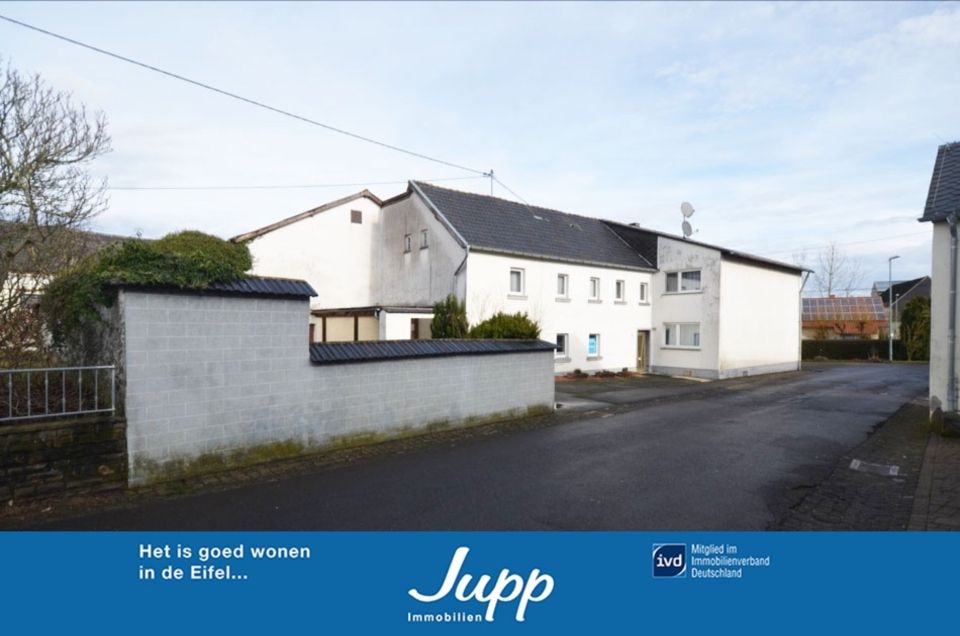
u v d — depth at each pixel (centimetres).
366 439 894
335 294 2327
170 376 679
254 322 760
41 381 684
